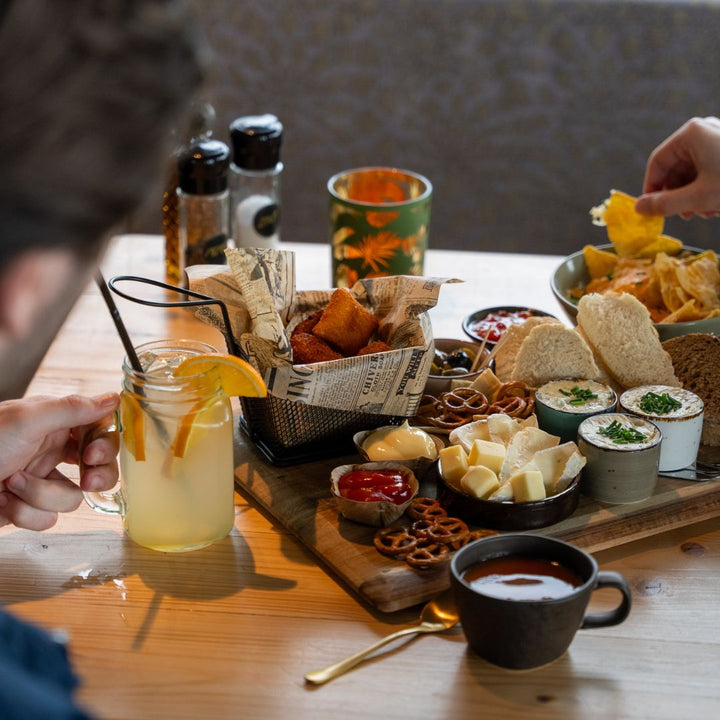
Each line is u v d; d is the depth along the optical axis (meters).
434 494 1.25
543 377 1.39
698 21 2.88
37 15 0.42
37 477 1.13
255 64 3.05
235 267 1.23
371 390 1.26
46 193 0.43
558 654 0.98
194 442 1.10
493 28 2.95
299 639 1.02
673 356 1.41
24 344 0.47
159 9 0.44
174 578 1.11
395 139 3.12
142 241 2.08
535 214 3.17
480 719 0.92
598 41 2.93
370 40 3.00
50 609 1.05
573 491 1.18
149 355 1.17
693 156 1.71
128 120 0.44
